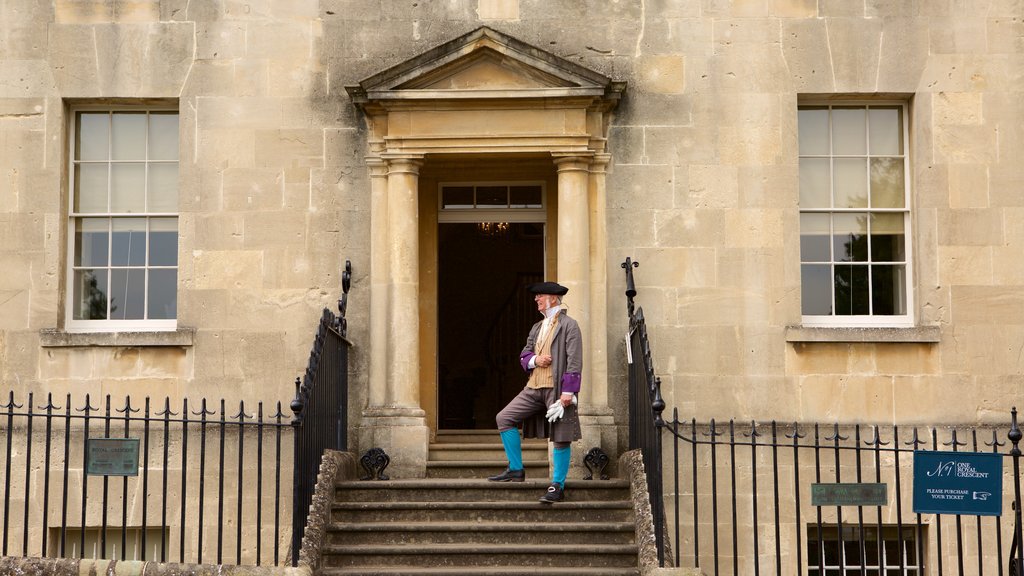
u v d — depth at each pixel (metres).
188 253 11.65
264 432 11.41
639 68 11.83
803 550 11.29
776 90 11.80
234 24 11.87
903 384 11.48
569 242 11.45
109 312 11.95
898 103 12.06
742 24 11.86
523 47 11.44
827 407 11.45
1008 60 11.81
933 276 11.62
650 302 11.59
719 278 11.61
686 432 11.41
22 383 11.47
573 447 11.18
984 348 11.52
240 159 11.73
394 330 11.41
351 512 10.12
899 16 11.85
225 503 11.34
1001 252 11.62
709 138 11.75
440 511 10.16
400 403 11.33
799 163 12.01
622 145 11.73
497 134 11.52
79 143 12.11
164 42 11.84
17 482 11.32
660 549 8.98
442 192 12.52
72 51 11.82
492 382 15.61
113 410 11.41
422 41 11.88
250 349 11.55
